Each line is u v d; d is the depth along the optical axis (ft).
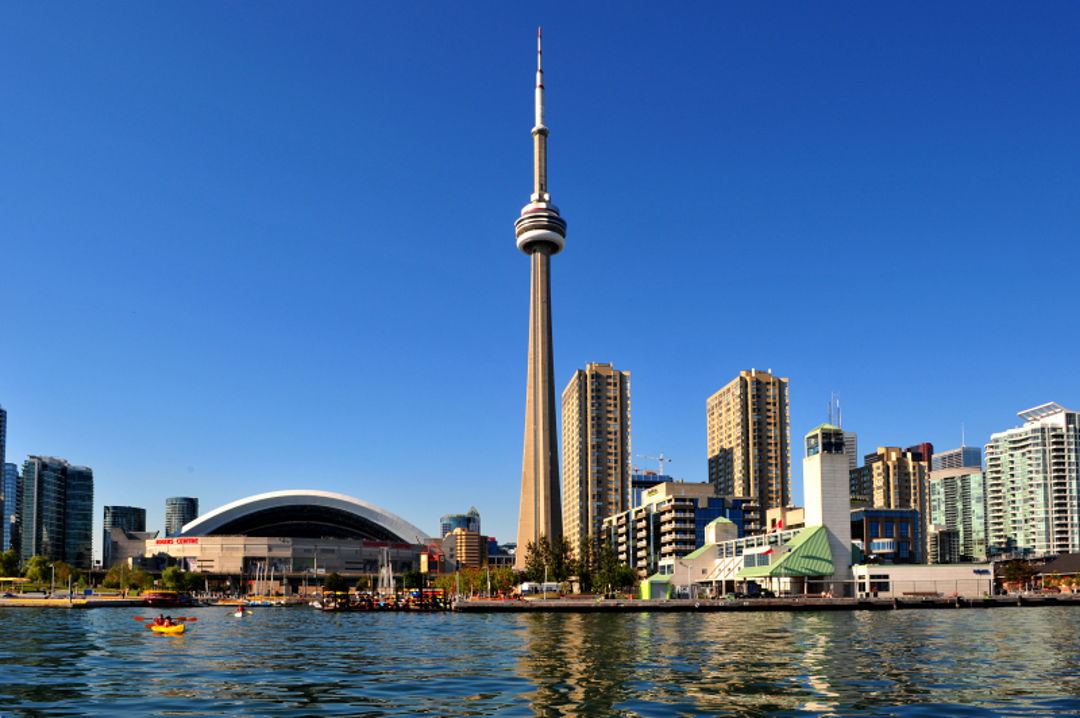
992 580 601.21
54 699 167.94
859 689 171.73
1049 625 363.35
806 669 203.72
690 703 156.35
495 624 410.11
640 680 185.88
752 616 455.22
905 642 276.00
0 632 368.07
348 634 350.43
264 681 192.24
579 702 158.10
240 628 406.62
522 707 153.48
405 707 154.92
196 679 197.26
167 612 639.76
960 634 310.65
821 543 611.06
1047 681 182.70
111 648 284.20
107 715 150.00
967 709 150.00
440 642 297.33
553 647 267.59
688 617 449.48
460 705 156.25
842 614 473.26
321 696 168.96
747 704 155.22
